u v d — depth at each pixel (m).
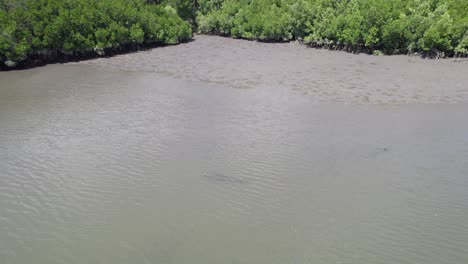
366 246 8.38
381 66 21.23
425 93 17.05
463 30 22.08
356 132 13.34
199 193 10.23
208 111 15.34
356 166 11.32
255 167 11.34
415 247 8.34
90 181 10.74
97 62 23.02
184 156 11.95
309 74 20.09
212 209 9.61
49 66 21.94
